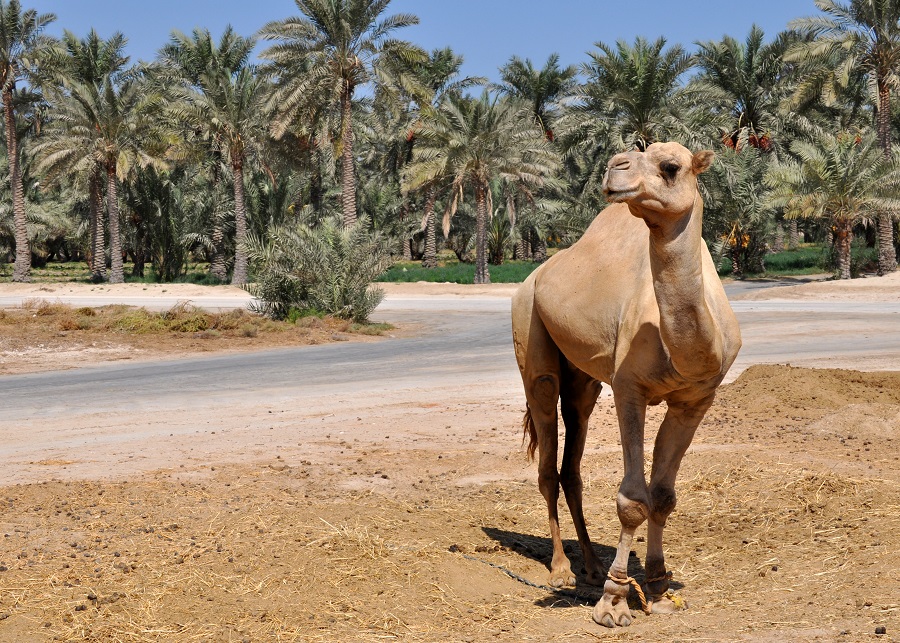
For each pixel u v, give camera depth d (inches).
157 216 2480.3
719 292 201.0
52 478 355.3
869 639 169.0
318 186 2571.4
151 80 2384.4
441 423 467.8
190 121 2063.2
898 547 230.5
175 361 852.6
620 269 210.7
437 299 1647.4
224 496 314.3
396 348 914.1
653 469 205.8
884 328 938.7
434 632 193.2
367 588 217.8
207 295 1738.4
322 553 238.7
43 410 555.5
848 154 1742.1
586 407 250.8
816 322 1016.9
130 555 242.1
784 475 322.7
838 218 1780.3
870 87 1797.5
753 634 179.8
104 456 400.5
